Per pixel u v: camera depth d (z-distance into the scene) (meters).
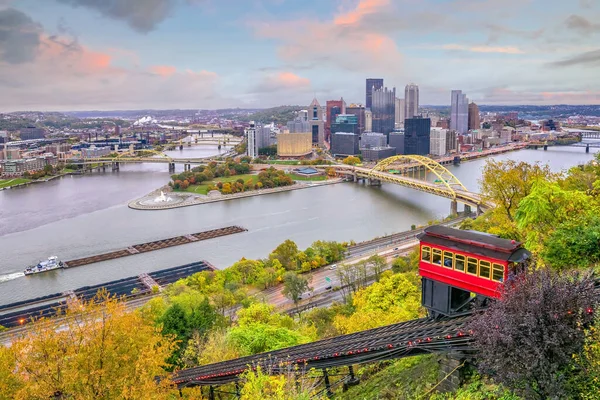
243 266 190.50
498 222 108.81
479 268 52.53
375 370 64.56
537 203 75.75
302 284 169.00
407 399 51.50
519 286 38.62
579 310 35.38
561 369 36.09
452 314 55.91
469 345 45.72
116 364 55.16
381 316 88.81
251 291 184.12
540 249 69.94
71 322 60.19
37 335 56.72
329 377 68.44
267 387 49.38
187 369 84.25
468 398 43.84
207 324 106.06
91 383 52.62
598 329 34.94
